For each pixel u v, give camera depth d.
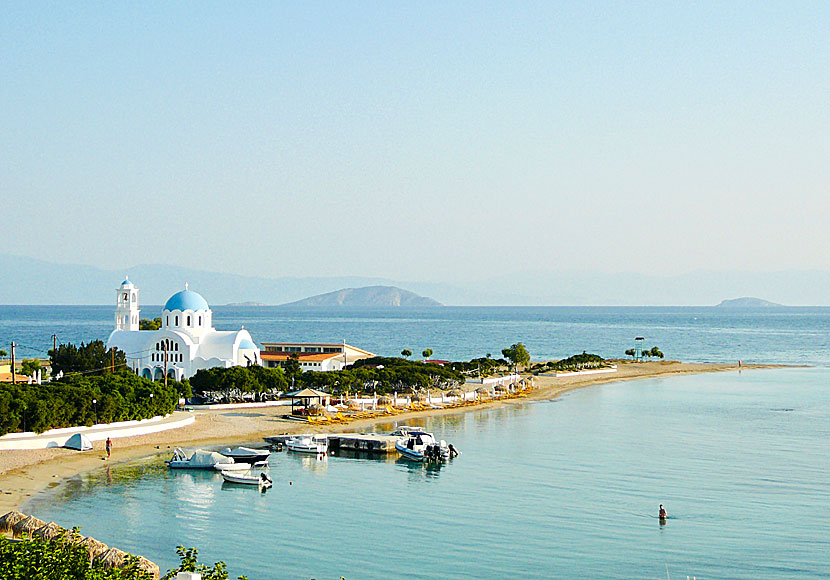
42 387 116.94
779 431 138.00
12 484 90.25
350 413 154.12
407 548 72.94
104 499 86.81
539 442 127.62
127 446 114.25
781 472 103.88
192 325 182.62
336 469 107.19
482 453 118.19
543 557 70.75
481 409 169.75
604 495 92.00
